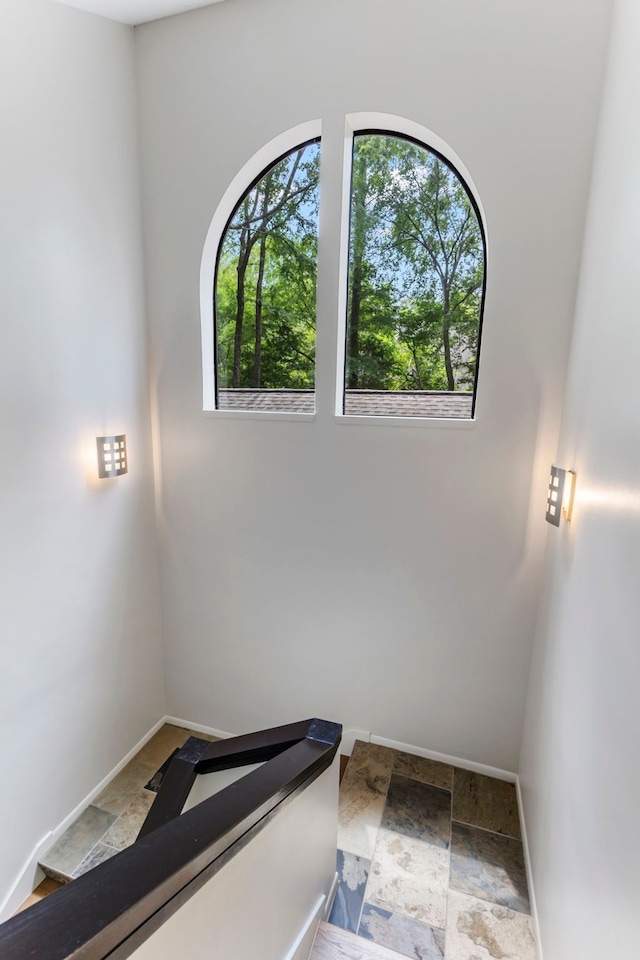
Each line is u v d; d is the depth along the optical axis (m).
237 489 2.72
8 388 1.88
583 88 1.86
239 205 2.56
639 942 0.86
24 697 2.06
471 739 2.56
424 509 2.40
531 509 2.23
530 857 1.99
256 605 2.82
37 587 2.09
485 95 1.98
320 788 1.50
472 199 2.23
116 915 0.56
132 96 2.43
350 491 2.51
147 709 2.99
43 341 2.03
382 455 2.42
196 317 2.59
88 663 2.44
